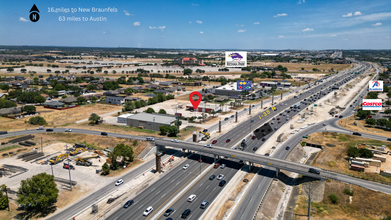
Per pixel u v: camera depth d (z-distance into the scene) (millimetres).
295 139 149125
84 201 87438
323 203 86312
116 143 139500
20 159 119625
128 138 143250
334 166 111750
